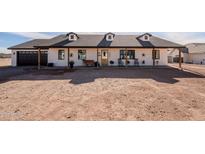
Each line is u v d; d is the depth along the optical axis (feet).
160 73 52.19
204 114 18.19
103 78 41.19
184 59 146.61
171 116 17.66
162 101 22.41
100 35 85.51
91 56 77.41
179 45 72.23
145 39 79.97
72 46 70.54
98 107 20.11
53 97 24.27
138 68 67.77
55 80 38.60
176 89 29.40
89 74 49.14
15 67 75.97
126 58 73.67
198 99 23.43
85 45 72.08
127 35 86.28
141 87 30.78
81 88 29.96
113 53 77.71
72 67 68.80
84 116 17.60
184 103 21.66
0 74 50.06
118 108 19.77
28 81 37.42
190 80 39.09
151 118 17.17
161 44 74.64
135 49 77.77
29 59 85.46
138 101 22.38
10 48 83.71
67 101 22.38
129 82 35.83
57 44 72.90
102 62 77.87
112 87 30.68
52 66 76.28
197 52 132.77
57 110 19.19
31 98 23.81
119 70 60.95
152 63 78.33
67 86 31.76
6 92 27.25
